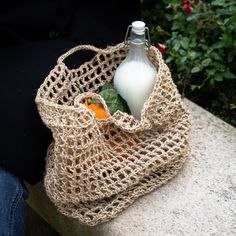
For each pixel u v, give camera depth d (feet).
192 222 4.07
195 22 5.64
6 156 4.05
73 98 4.33
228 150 4.66
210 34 5.71
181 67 5.54
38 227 5.47
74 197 3.97
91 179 3.92
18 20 4.53
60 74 4.19
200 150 4.65
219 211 4.15
